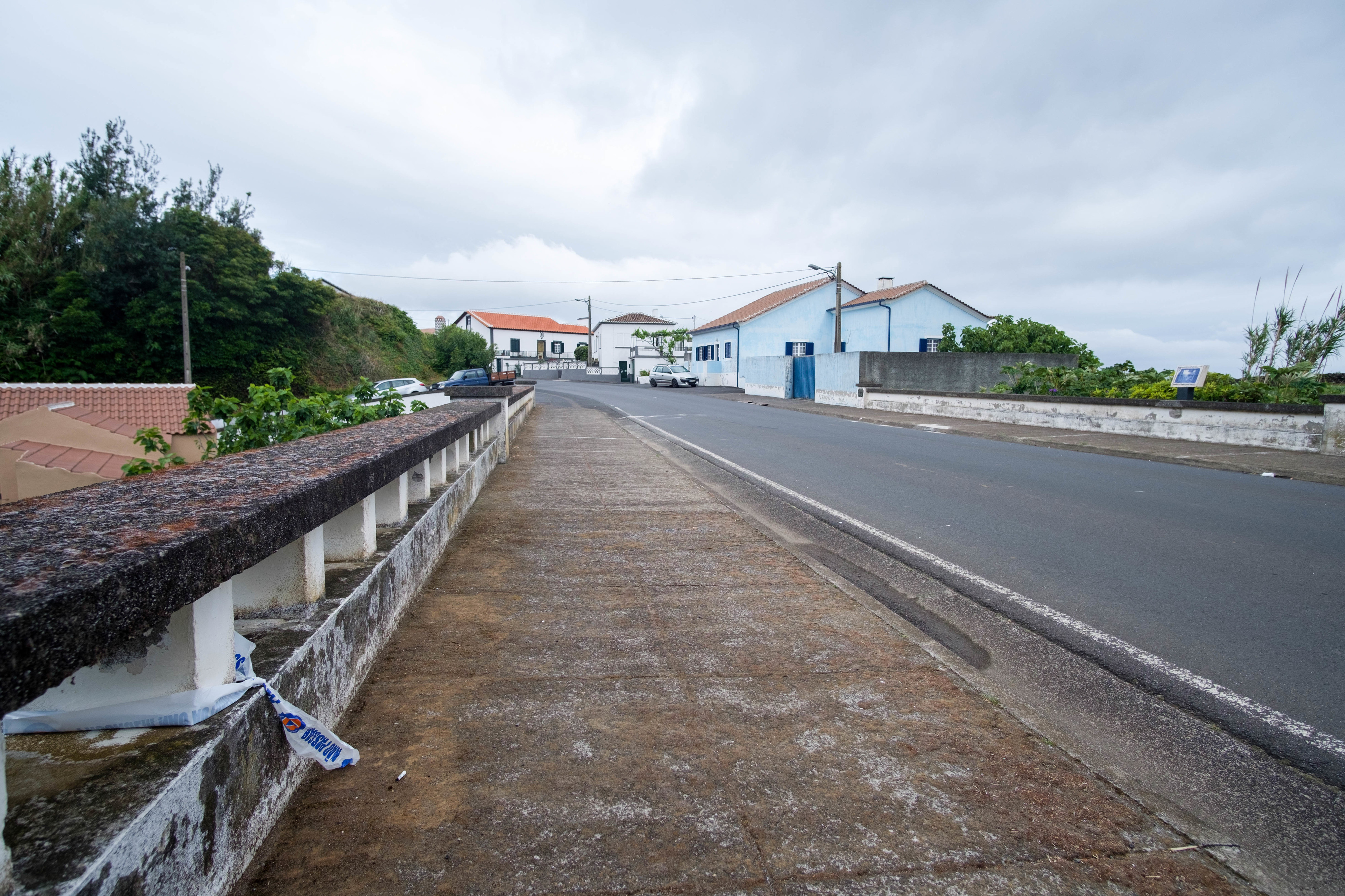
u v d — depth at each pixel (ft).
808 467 32.60
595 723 8.59
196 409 15.92
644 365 184.44
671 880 6.03
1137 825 7.05
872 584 15.35
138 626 4.10
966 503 23.81
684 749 8.07
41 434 29.76
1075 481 27.89
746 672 10.22
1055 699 10.11
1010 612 13.60
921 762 7.98
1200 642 12.01
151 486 6.77
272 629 7.30
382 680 9.34
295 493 6.52
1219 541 18.60
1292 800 7.71
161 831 4.37
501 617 11.97
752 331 124.88
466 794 7.02
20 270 91.30
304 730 6.59
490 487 24.88
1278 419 35.78
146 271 94.79
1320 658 11.35
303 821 6.42
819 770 7.76
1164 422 41.34
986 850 6.56
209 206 116.37
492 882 5.88
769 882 6.06
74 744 4.95
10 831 3.95
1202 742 8.91
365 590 9.20
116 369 93.76
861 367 80.43
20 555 4.12
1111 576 15.65
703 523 19.90
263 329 108.58
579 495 23.86
